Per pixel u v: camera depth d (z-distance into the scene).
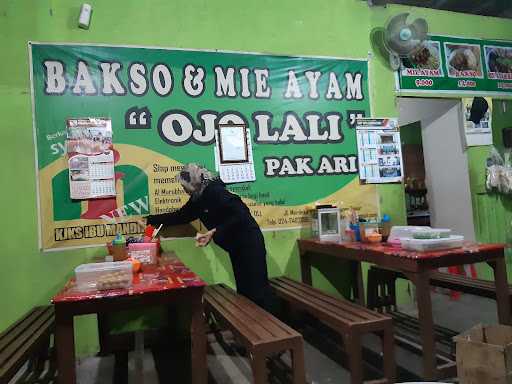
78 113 3.61
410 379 2.73
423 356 2.58
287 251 4.14
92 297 1.93
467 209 5.04
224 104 4.02
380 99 4.59
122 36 3.76
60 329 1.96
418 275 2.56
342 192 4.36
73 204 3.55
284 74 4.24
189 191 3.40
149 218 3.52
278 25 4.25
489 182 5.04
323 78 4.38
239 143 4.03
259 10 4.20
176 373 3.02
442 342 3.35
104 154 3.65
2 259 3.38
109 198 3.63
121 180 3.68
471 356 2.37
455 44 4.99
